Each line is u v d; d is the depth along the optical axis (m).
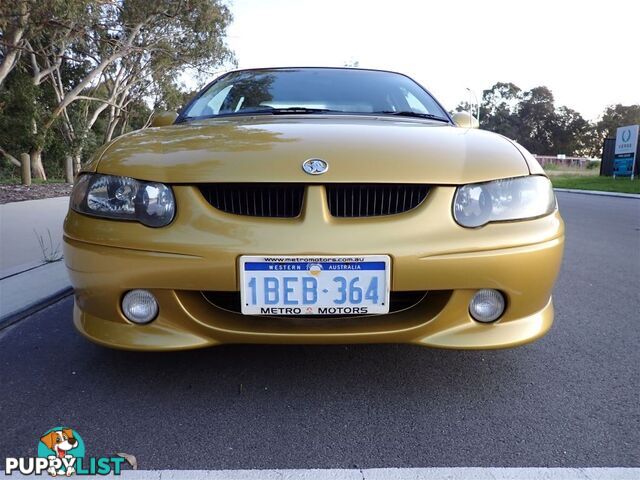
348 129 2.11
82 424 1.78
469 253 1.74
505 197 1.82
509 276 1.78
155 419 1.81
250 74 3.19
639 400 1.96
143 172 1.82
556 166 39.41
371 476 1.51
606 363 2.28
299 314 1.74
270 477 1.50
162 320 1.81
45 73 17.77
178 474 1.52
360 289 1.73
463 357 2.32
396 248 1.71
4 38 13.25
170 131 2.26
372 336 1.78
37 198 8.98
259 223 1.73
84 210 1.87
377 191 1.78
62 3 10.41
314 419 1.82
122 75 22.67
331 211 1.78
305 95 2.91
